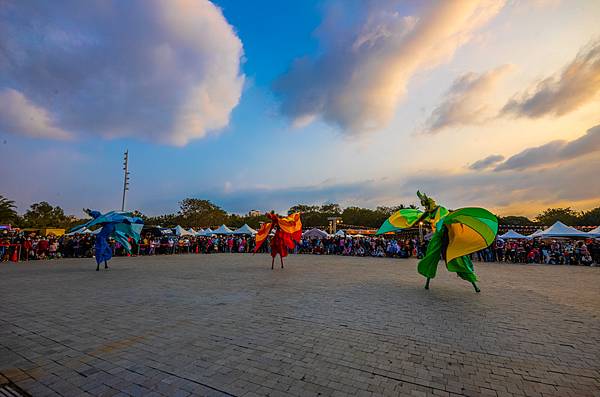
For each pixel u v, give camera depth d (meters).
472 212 8.48
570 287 9.92
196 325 5.58
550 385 3.40
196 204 61.22
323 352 4.30
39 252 21.19
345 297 8.12
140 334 5.08
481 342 4.73
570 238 29.81
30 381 3.48
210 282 10.68
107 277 11.91
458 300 7.79
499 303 7.44
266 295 8.37
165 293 8.63
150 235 32.66
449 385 3.39
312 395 3.16
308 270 14.62
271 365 3.88
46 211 68.31
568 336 5.02
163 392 3.23
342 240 29.19
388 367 3.83
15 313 6.43
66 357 4.14
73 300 7.71
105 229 14.77
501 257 22.20
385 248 26.72
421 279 11.59
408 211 11.04
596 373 3.69
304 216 66.62
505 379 3.53
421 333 5.15
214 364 3.91
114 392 3.24
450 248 8.86
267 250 30.58
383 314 6.37
